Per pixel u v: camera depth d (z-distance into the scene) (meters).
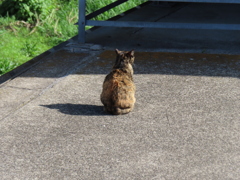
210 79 7.42
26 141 5.34
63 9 11.93
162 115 6.04
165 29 10.62
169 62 8.26
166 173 4.66
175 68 7.95
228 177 4.59
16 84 7.29
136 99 6.57
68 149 5.14
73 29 10.73
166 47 9.18
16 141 5.34
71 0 12.43
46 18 10.93
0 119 5.95
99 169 4.73
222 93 6.83
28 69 8.00
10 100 6.63
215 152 5.07
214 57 8.54
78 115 6.04
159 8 13.05
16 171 4.71
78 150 5.12
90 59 8.48
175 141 5.32
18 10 10.84
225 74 7.66
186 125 5.74
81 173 4.66
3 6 11.03
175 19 11.66
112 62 8.32
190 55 8.66
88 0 12.32
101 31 10.47
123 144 5.25
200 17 11.90
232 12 12.52
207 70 7.85
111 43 9.46
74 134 5.50
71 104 6.42
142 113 6.09
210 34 10.17
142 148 5.16
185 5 13.52
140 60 8.34
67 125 5.74
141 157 4.96
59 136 5.45
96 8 12.20
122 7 12.70
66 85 7.19
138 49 9.05
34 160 4.91
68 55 8.75
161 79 7.41
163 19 11.67
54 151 5.10
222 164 4.82
